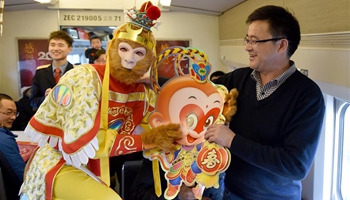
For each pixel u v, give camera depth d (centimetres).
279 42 129
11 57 436
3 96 236
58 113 119
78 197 123
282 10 131
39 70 290
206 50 462
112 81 124
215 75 305
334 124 192
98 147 112
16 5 393
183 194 145
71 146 111
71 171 127
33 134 121
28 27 433
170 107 130
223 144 127
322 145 196
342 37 135
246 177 143
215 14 439
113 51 121
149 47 123
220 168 127
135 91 134
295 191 146
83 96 114
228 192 154
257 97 140
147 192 152
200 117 132
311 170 205
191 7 399
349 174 193
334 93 151
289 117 130
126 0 434
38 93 287
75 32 439
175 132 120
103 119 119
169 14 450
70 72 121
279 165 122
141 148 119
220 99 137
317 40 159
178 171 129
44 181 126
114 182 260
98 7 432
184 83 130
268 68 134
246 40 136
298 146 123
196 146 130
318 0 156
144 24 123
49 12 432
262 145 126
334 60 143
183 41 458
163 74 399
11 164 199
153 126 129
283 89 133
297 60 185
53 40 277
